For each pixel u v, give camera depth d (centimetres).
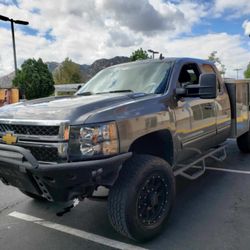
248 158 654
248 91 616
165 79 377
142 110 312
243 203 412
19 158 274
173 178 342
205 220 362
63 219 379
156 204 321
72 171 259
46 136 269
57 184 269
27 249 309
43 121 270
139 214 301
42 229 353
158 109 333
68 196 283
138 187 296
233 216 371
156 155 365
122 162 282
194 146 412
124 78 414
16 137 285
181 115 372
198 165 571
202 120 425
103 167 266
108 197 299
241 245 304
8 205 426
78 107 284
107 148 270
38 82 3647
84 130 264
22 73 3581
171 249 302
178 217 372
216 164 611
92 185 285
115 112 286
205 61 477
